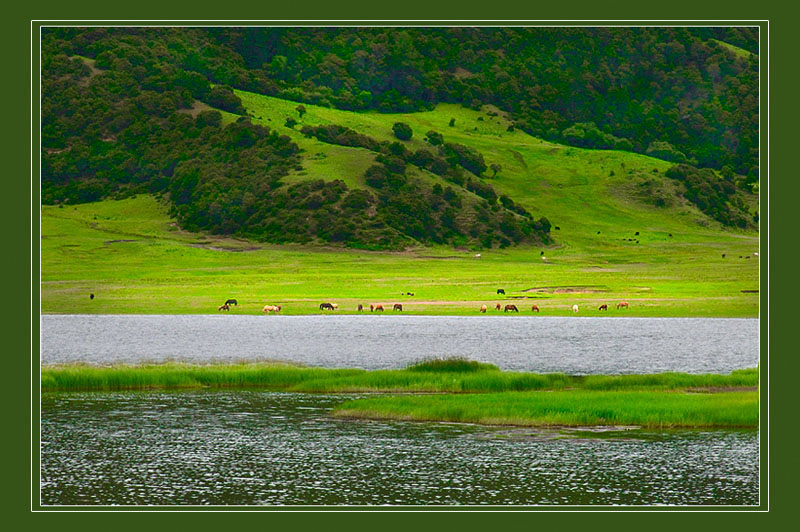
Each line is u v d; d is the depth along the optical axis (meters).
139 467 95.31
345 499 84.50
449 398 121.25
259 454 99.50
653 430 108.12
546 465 94.06
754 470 91.62
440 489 86.88
